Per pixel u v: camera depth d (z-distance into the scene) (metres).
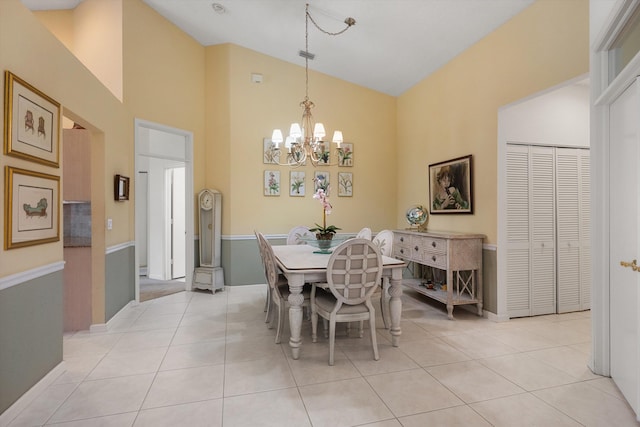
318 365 2.41
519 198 3.46
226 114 4.64
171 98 4.26
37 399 1.97
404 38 3.72
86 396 2.00
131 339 2.92
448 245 3.41
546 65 2.75
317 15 3.62
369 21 3.54
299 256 3.11
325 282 2.84
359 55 4.30
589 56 2.35
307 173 4.94
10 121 1.77
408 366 2.39
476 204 3.62
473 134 3.64
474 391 2.05
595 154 2.23
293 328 2.49
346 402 1.93
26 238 1.92
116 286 3.40
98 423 1.75
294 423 1.74
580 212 3.69
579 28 2.48
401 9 3.25
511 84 3.12
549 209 3.58
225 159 4.65
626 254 1.96
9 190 1.77
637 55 1.62
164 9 4.00
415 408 1.87
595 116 2.22
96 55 3.73
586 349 2.68
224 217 4.67
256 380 2.19
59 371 2.24
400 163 5.25
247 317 3.54
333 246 3.35
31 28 2.01
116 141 3.41
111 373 2.29
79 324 3.15
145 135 5.06
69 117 2.64
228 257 4.65
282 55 4.72
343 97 5.09
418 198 4.73
